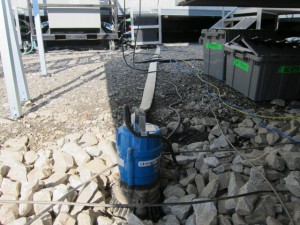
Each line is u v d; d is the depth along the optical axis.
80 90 2.50
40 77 2.98
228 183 1.21
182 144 1.64
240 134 1.66
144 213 1.15
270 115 1.91
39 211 1.13
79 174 1.34
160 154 1.15
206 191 1.17
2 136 1.69
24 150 1.54
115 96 2.32
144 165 1.10
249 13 4.83
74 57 4.26
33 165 1.42
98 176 1.30
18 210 1.12
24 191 1.18
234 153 1.44
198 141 1.67
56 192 1.18
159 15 5.31
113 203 1.20
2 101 2.26
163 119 1.88
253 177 1.19
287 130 1.64
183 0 1.91
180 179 1.33
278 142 1.54
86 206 1.16
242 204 1.03
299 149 1.42
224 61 2.59
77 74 3.09
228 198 1.08
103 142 1.55
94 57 4.23
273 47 2.09
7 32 1.73
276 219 1.00
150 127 1.15
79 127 1.80
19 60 2.05
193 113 1.97
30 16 4.70
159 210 1.19
